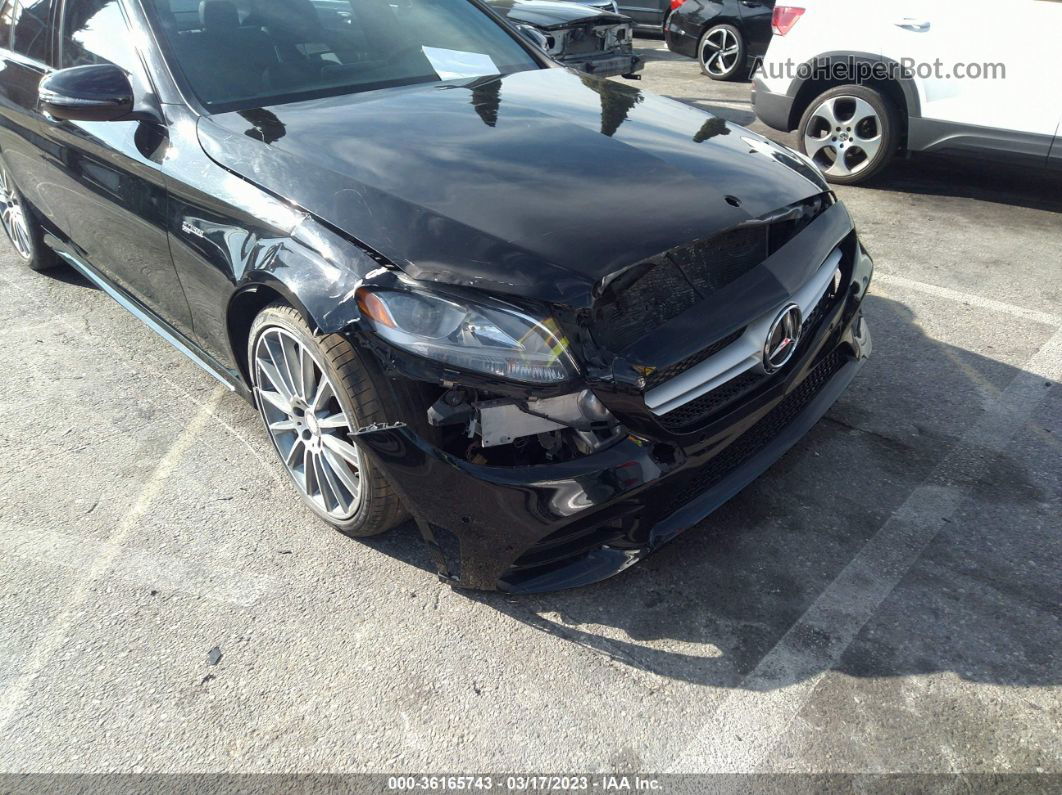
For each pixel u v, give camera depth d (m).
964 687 1.98
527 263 1.91
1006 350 3.41
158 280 2.95
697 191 2.24
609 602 2.28
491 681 2.07
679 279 2.04
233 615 2.30
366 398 2.08
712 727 1.93
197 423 3.17
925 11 4.84
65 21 3.24
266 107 2.69
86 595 2.39
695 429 2.03
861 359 2.77
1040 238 4.55
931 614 2.18
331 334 2.07
